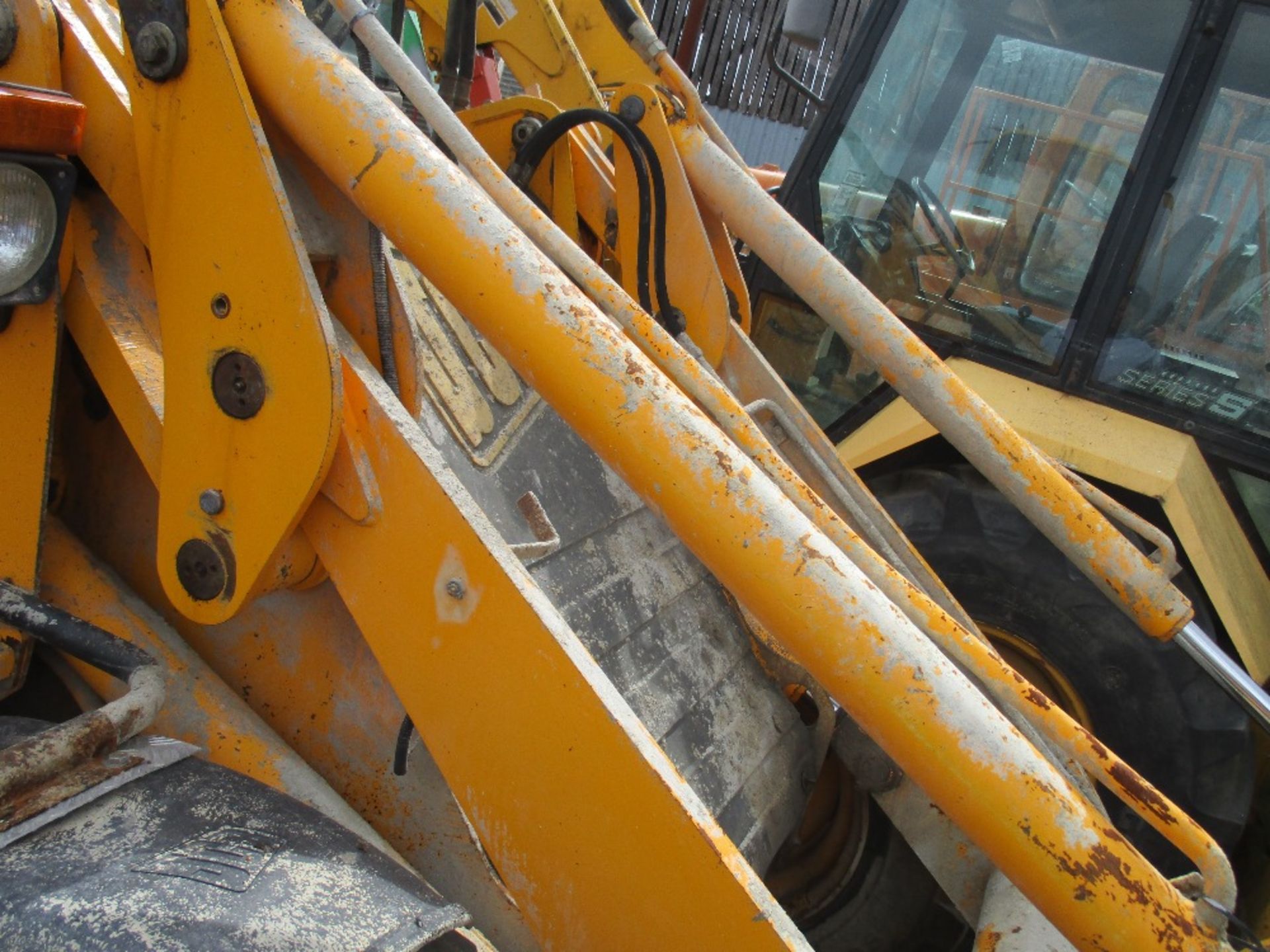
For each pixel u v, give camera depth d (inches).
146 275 45.1
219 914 34.6
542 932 38.6
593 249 87.1
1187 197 87.4
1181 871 80.7
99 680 46.8
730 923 34.4
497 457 64.1
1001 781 31.9
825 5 84.8
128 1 38.3
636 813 35.5
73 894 34.4
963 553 86.9
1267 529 89.1
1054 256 92.9
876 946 76.9
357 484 38.9
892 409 95.9
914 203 98.9
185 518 41.3
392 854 43.3
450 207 36.0
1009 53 94.7
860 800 79.0
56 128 38.4
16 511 44.3
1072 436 88.2
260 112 39.8
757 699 71.7
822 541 33.2
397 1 78.1
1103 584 58.2
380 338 43.0
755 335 107.5
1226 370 87.2
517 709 37.4
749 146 352.5
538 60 94.0
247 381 39.0
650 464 33.8
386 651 40.1
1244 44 85.0
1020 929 57.3
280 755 44.9
